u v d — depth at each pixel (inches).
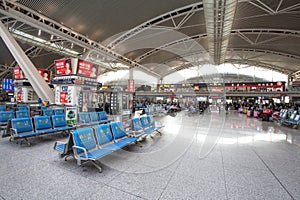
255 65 1423.5
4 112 254.4
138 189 101.5
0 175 114.2
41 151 166.4
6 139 210.1
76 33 597.6
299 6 517.3
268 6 534.6
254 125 381.1
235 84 1111.0
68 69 368.8
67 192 96.0
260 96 1045.8
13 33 633.6
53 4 447.5
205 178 117.3
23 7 426.6
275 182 112.7
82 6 476.1
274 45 944.9
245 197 94.7
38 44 757.3
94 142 145.9
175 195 95.8
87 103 389.4
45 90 405.7
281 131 307.0
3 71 1092.5
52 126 226.2
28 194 92.8
